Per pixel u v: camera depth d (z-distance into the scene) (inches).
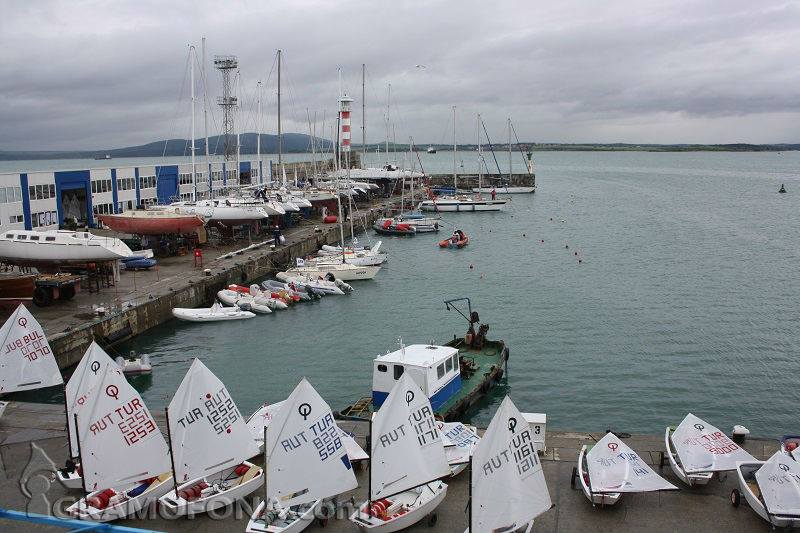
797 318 2246.6
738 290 2684.5
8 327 1111.0
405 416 810.8
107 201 3476.9
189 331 2172.7
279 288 2603.3
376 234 4500.5
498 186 7755.9
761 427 1423.5
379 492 796.0
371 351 1964.8
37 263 2342.5
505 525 724.7
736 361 1815.9
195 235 3250.5
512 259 3496.6
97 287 2258.9
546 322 2230.6
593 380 1681.8
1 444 1047.0
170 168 3998.5
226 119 4714.6
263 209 3474.4
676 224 4835.1
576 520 818.8
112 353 1931.6
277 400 1592.0
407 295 2687.0
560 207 6122.1
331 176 6018.7
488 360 1663.4
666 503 852.0
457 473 935.7
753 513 826.8
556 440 1038.4
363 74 4768.7
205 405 862.5
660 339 2017.7
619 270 3144.7
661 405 1530.5
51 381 1153.4
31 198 2928.2
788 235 4249.5
